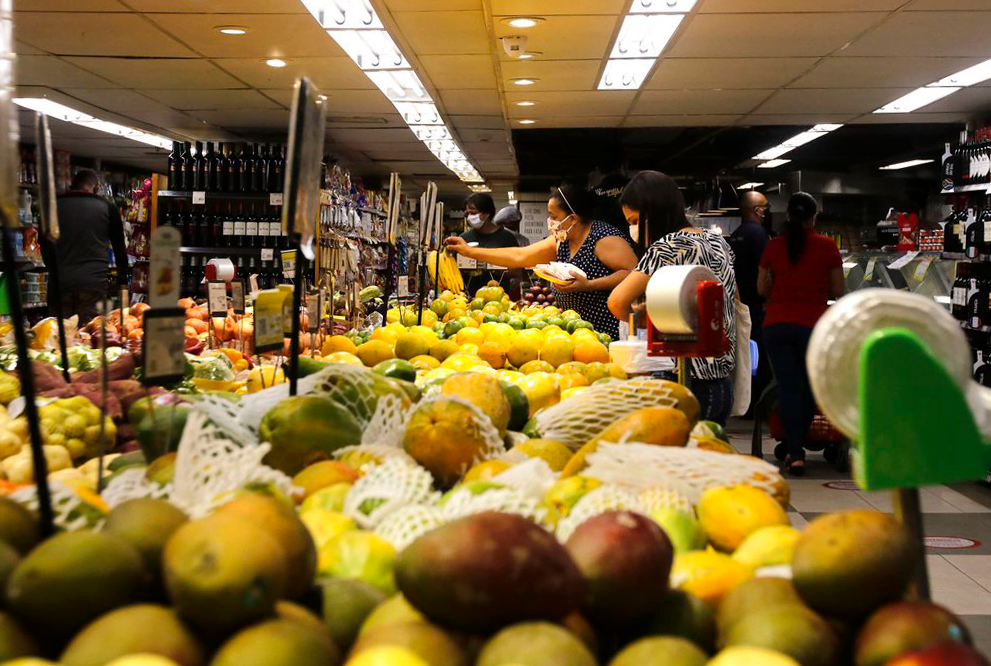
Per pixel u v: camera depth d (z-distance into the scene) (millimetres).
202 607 740
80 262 7160
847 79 7715
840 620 837
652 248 3115
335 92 8297
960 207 8875
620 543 885
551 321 4078
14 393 2047
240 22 6008
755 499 1222
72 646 729
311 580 895
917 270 7785
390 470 1238
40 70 7469
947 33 6199
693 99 8664
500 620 782
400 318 3920
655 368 2949
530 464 1275
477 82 7902
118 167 13906
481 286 8438
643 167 16656
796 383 5445
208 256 9258
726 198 14547
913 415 854
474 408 1451
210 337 3102
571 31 6211
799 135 11852
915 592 894
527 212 18062
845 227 15477
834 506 4754
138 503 896
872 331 877
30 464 1677
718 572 993
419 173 15062
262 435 1430
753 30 6180
